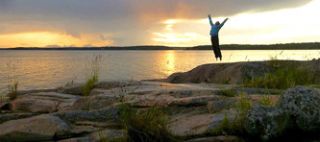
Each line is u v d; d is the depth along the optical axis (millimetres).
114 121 9656
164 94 11555
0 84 38219
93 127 9352
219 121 8805
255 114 8148
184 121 9336
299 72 14812
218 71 17516
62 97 13117
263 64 16719
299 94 8453
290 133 8172
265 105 8719
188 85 14320
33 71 62219
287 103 8391
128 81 14492
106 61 105000
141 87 13383
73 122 9703
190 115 9914
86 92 13984
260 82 13875
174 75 19188
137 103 10820
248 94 11586
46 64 89812
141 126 8406
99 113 9898
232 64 17312
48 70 65500
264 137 7965
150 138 8328
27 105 12453
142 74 55281
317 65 15680
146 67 73375
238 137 8297
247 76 16094
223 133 8438
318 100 8391
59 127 9000
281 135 8039
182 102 10477
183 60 113250
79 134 9039
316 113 8203
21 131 8898
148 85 14016
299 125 8172
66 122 9594
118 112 9812
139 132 8336
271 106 8492
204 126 8758
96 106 11531
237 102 9945
